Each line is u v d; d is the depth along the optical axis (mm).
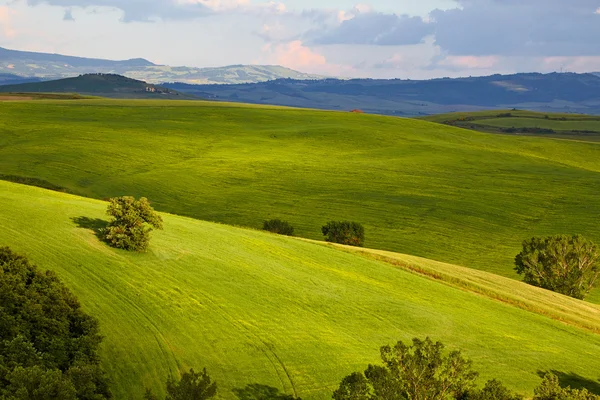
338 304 46750
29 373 24531
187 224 59562
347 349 39250
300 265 54719
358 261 61031
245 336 37688
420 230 101000
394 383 28469
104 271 40688
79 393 26531
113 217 51656
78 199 60312
